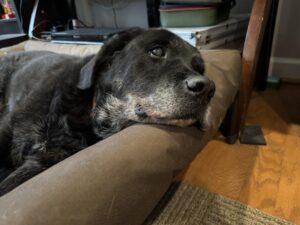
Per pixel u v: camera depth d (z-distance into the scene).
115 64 0.92
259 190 1.16
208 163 1.34
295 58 2.28
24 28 2.26
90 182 0.57
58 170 0.59
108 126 0.96
